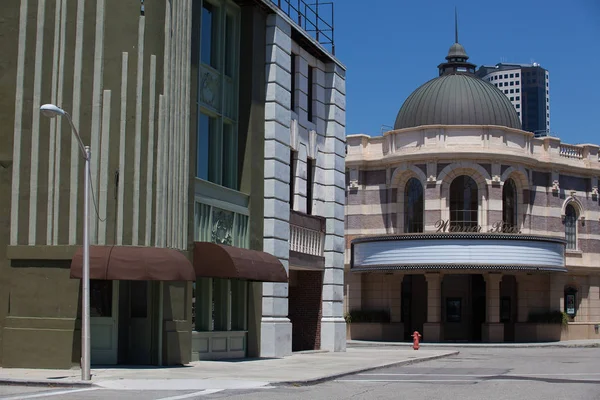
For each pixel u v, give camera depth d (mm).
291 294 35875
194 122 25734
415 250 48125
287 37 31812
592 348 46781
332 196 35906
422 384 21641
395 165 53562
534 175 54500
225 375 22094
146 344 24094
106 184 22906
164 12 24094
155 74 23656
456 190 52188
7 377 20156
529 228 53719
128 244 22891
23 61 23375
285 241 30984
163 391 18422
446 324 53281
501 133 52781
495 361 32969
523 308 53156
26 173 23203
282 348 30391
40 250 22891
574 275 56031
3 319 23172
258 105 30078
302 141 34094
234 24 29906
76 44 23234
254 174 29703
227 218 28250
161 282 24109
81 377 20078
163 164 23641
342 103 37219
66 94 23172
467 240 47594
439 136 52438
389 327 52500
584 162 57188
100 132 23047
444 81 56812
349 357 31734
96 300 23734
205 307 27125
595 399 18109
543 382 22578
